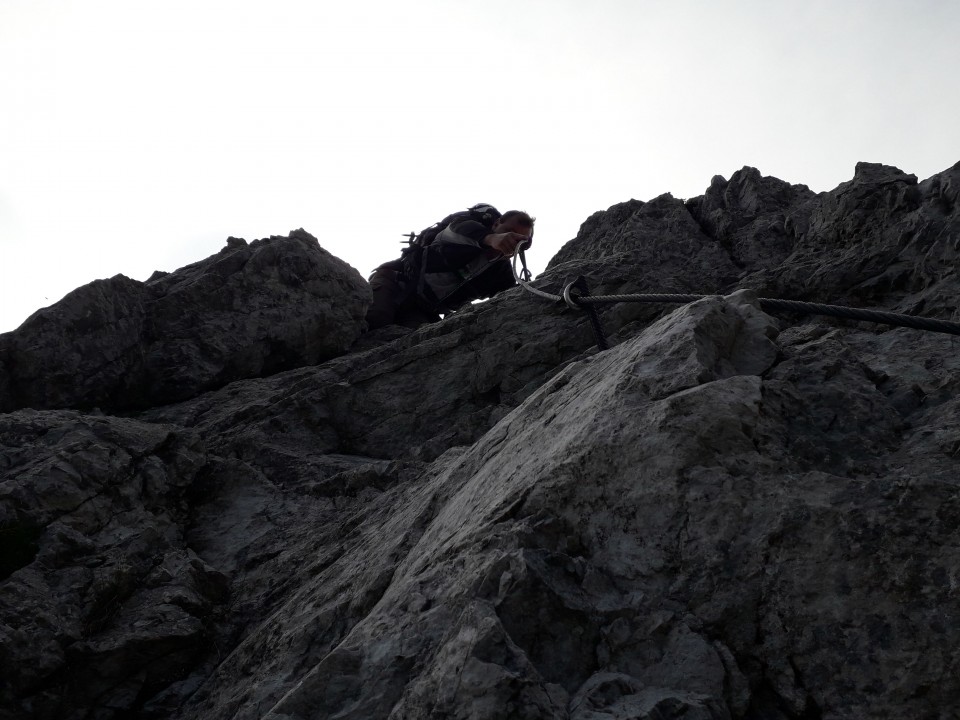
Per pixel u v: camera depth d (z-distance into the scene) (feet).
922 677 7.50
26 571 12.82
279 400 20.95
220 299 24.11
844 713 7.59
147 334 23.08
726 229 23.39
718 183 25.44
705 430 9.23
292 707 8.79
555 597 8.43
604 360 12.60
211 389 23.20
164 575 13.74
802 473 8.94
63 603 12.53
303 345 25.00
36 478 14.12
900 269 17.10
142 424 17.22
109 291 22.12
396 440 20.13
